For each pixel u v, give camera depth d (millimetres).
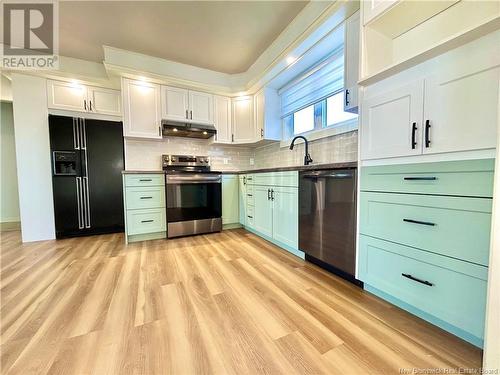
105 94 3258
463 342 1038
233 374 892
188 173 2963
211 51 2865
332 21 1908
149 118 3045
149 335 1112
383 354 982
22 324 1196
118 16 2203
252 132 3510
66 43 2668
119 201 3291
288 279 1717
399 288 1257
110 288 1593
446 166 1028
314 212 1890
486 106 896
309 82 2725
